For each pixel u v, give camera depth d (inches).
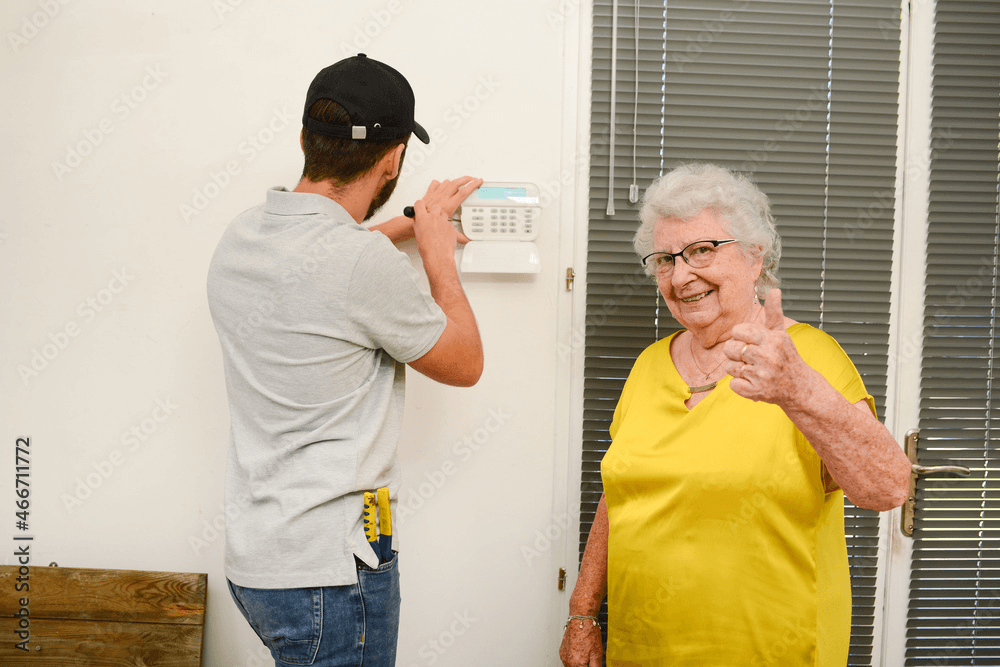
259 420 38.8
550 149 56.2
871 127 57.7
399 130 39.9
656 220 43.0
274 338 36.9
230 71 54.8
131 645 53.7
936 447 59.2
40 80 54.4
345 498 38.2
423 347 39.3
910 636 59.8
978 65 58.2
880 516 59.0
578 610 48.0
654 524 41.3
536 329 56.7
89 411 55.8
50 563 56.2
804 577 38.3
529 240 53.6
